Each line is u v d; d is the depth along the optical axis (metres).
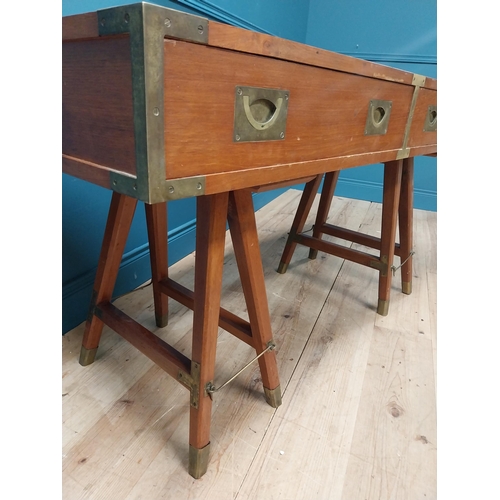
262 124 0.55
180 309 1.27
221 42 0.45
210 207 0.61
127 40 0.41
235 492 0.69
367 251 1.84
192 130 0.46
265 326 0.81
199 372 0.68
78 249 1.09
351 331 1.19
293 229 1.47
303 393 0.93
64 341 1.07
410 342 1.15
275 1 2.00
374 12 2.35
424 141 1.09
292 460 0.76
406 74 0.86
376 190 2.63
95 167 0.52
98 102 0.49
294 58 0.56
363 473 0.74
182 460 0.75
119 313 0.90
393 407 0.90
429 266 1.70
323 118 0.67
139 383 0.94
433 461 0.77
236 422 0.84
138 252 1.36
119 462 0.74
